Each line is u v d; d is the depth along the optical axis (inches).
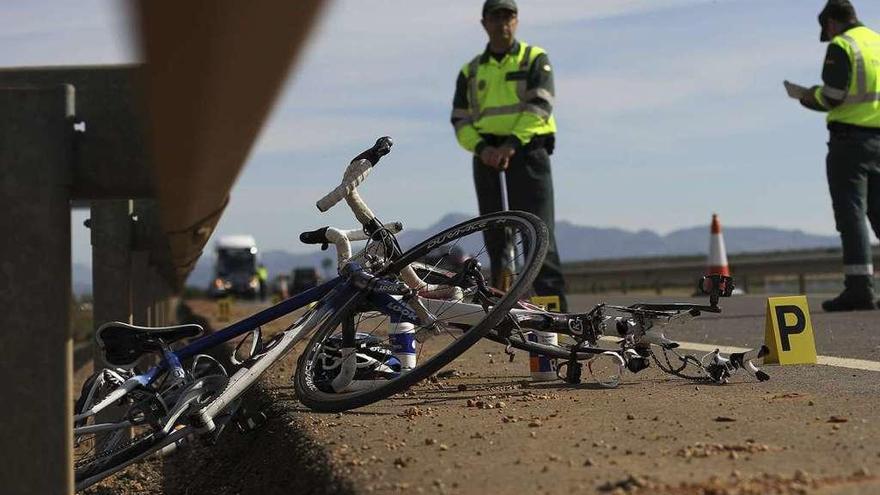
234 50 89.4
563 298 356.2
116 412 229.9
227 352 270.2
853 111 425.7
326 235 205.6
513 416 166.2
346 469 132.0
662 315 205.2
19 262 122.5
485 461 130.4
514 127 354.6
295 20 84.4
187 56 90.2
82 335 816.9
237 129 111.8
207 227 211.6
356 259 203.6
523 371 242.2
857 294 439.2
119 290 261.4
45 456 123.7
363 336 207.0
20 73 144.6
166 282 511.8
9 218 122.3
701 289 201.0
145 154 127.2
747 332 350.6
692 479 113.7
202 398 182.7
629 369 203.0
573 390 200.2
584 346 210.4
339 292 200.2
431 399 195.0
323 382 195.6
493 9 351.9
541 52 357.7
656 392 191.5
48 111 122.8
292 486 148.9
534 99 353.1
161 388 183.3
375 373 200.2
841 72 420.2
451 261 207.6
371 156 201.5
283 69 94.4
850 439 135.6
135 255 321.7
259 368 185.5
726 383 203.2
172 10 81.7
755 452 128.2
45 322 123.0
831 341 303.6
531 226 195.5
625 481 113.1
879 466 118.5
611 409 170.1
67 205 125.4
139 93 104.8
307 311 197.2
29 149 122.3
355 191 203.2
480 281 204.2
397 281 203.6
